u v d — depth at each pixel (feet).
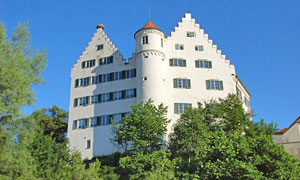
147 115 126.52
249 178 86.43
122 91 170.50
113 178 122.52
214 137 96.89
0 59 92.58
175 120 159.63
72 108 175.83
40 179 95.04
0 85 91.61
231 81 175.73
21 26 104.17
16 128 90.79
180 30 183.21
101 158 152.76
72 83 182.50
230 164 87.40
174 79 170.19
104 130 164.25
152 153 116.57
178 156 126.82
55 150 122.83
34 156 113.60
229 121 129.70
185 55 177.47
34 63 102.73
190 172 101.19
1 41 97.60
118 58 179.63
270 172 90.07
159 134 125.80
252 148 93.56
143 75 163.22
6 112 89.30
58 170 103.81
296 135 149.28
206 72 175.42
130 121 125.70
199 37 183.42
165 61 173.58
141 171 109.40
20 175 90.02
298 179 89.45
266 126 118.42
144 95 158.81
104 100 171.73
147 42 169.07
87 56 186.70
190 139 118.62
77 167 97.45
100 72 179.83
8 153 87.56
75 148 153.17
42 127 185.88
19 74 92.27
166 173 101.60
